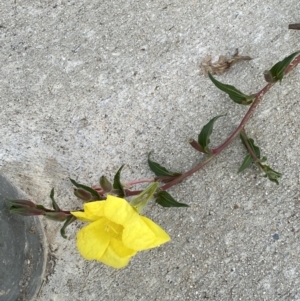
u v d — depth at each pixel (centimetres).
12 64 31
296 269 27
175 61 29
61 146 30
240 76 29
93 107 30
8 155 30
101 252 22
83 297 29
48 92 30
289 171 28
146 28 30
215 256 28
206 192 28
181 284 28
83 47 30
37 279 28
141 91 30
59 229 29
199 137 26
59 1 31
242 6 29
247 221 28
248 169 28
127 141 29
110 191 23
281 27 29
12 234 25
